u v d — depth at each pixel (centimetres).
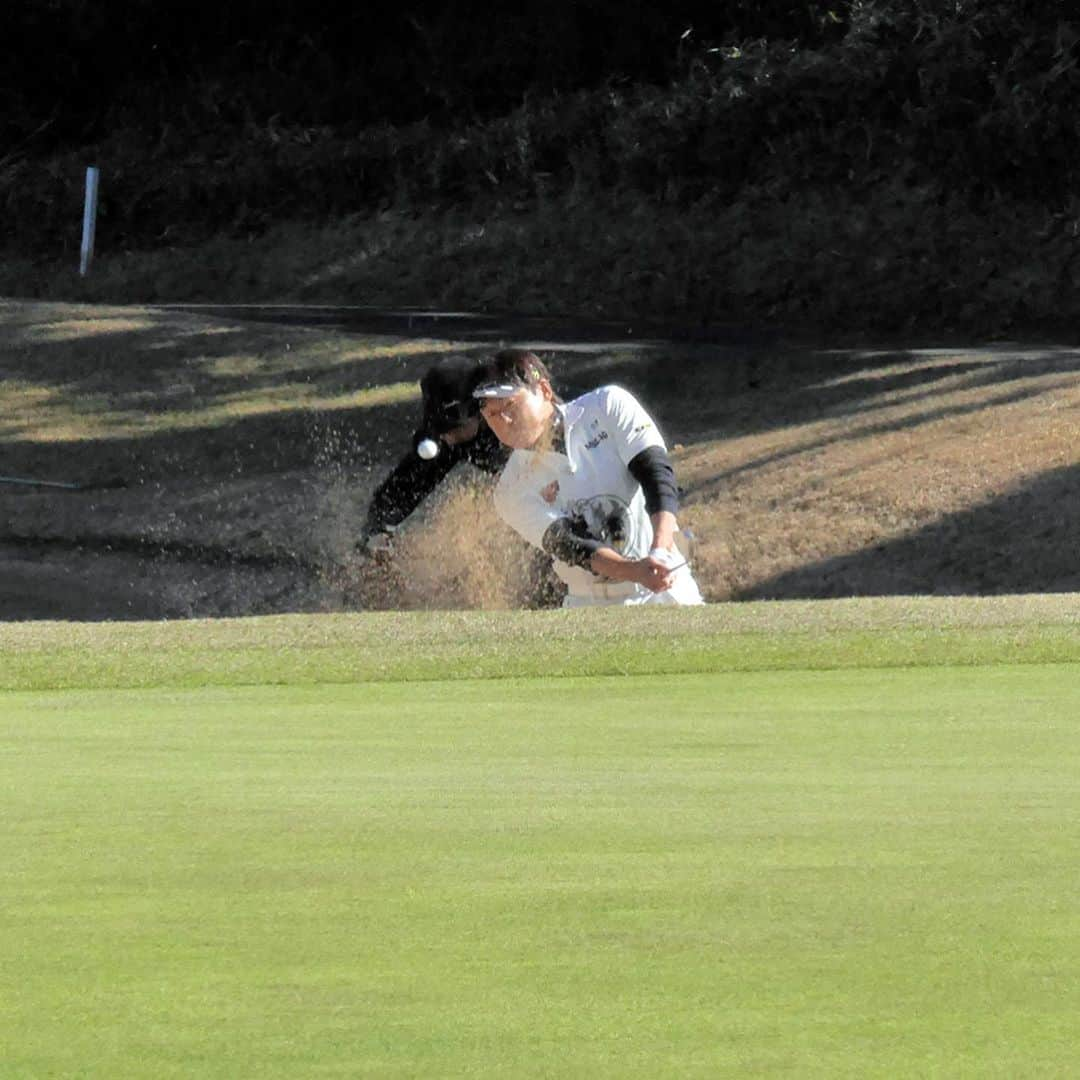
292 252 13025
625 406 2608
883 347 9731
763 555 6631
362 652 2142
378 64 14300
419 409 9238
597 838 1130
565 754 1490
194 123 14388
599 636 2202
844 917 927
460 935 899
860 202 11250
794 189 11588
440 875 1032
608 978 820
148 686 1995
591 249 11894
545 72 13550
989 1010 766
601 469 2600
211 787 1340
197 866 1061
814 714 1702
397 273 12431
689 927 909
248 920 934
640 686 1925
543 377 2606
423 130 13400
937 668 2006
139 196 13775
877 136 11462
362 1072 691
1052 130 10538
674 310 11262
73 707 1834
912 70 11375
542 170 12794
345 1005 782
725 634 2188
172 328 10425
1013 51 10944
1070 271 10275
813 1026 745
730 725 1645
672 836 1133
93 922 929
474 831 1157
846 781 1333
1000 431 7238
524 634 2220
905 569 6306
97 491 8819
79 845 1120
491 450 3203
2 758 1496
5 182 14175
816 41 12381
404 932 905
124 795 1298
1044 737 1545
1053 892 975
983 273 10462
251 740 1599
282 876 1033
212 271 13050
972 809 1212
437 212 12888
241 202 13575
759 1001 782
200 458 9050
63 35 14725
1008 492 6588
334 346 10050
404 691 1927
